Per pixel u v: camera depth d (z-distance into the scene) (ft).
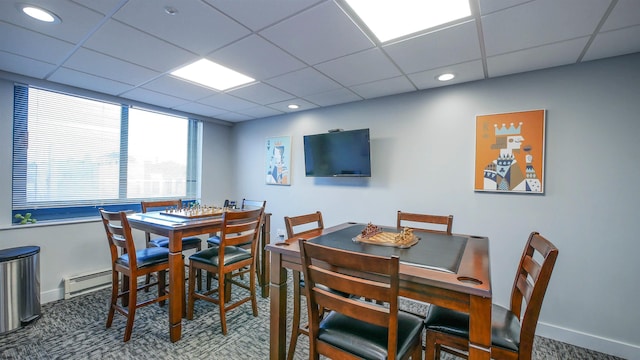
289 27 5.74
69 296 9.31
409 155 9.86
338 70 7.95
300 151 12.91
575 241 7.25
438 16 5.33
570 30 5.67
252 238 8.13
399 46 6.49
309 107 12.17
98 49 6.79
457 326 4.44
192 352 6.50
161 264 7.56
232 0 4.88
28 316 7.67
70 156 10.03
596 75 7.04
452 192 9.02
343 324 4.52
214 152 14.88
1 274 7.16
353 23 5.60
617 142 6.82
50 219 9.68
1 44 6.56
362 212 10.94
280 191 13.62
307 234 6.88
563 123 7.41
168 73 8.36
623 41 6.07
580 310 7.18
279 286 5.50
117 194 11.38
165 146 13.08
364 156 10.48
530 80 7.83
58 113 9.70
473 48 6.53
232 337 7.14
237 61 7.39
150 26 5.75
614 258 6.84
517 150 7.97
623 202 6.76
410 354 4.22
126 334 6.86
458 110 8.95
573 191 7.29
